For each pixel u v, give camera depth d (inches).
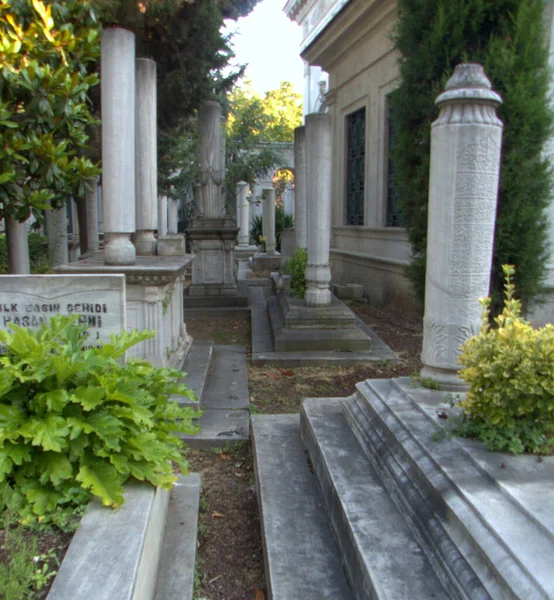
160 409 123.5
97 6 191.6
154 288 193.0
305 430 156.3
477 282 129.3
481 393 103.6
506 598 69.4
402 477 106.0
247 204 839.7
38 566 85.4
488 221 128.2
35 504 96.5
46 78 156.8
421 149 260.5
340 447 132.4
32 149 164.2
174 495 135.6
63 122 171.8
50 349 117.0
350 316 275.3
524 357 98.2
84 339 127.5
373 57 419.2
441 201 128.2
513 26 225.8
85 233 443.2
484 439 101.7
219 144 403.9
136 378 120.0
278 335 269.6
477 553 78.5
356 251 477.1
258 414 192.5
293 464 145.5
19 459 97.4
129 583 79.6
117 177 193.2
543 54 224.5
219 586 111.1
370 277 440.5
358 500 108.0
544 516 77.5
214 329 347.6
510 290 117.4
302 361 255.9
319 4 685.9
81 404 103.3
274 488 132.9
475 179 124.8
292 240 414.6
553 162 257.1
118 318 137.9
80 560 84.5
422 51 246.7
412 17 256.4
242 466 162.1
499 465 94.0
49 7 155.3
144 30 289.9
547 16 256.7
